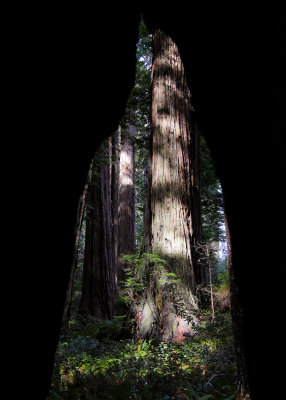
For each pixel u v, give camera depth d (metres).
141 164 19.94
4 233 1.75
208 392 2.96
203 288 5.89
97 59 2.44
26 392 1.90
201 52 2.12
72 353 4.46
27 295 1.90
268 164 1.59
